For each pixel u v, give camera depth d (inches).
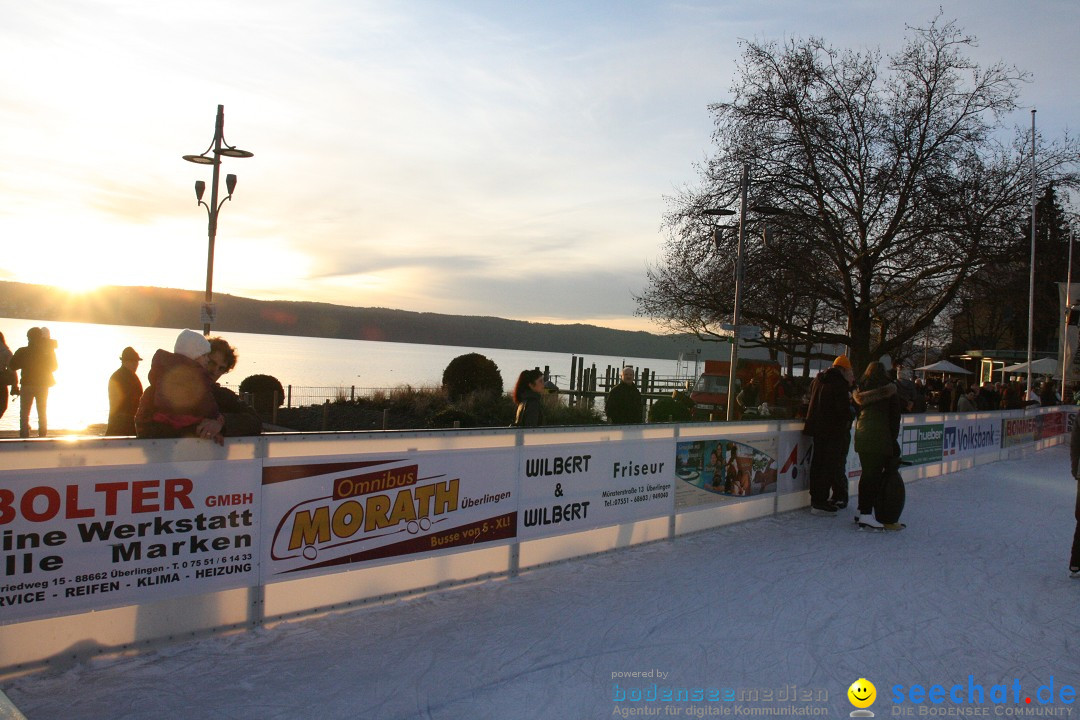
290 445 189.5
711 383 1197.7
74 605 157.8
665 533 300.0
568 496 260.1
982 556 293.1
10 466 148.2
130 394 329.1
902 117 877.8
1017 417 682.8
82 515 157.6
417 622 197.8
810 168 881.5
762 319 936.9
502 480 238.5
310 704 149.3
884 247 877.8
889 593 239.6
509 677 166.2
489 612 208.4
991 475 542.6
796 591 237.9
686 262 936.3
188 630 174.6
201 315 665.6
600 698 158.1
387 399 906.1
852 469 409.4
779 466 362.3
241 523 181.5
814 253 872.9
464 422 778.8
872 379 335.3
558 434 255.0
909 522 356.2
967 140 874.8
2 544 148.2
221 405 201.2
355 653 175.6
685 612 213.8
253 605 184.9
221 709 145.5
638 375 1913.1
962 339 1722.4
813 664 180.4
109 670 159.2
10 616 150.0
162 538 169.0
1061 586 255.4
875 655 187.8
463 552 228.7
